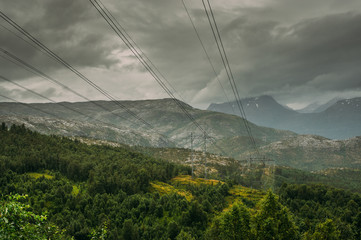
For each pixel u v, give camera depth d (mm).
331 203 174875
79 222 127938
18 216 18516
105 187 176375
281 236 63844
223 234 69875
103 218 134000
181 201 155125
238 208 69875
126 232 120188
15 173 185500
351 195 180250
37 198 150750
